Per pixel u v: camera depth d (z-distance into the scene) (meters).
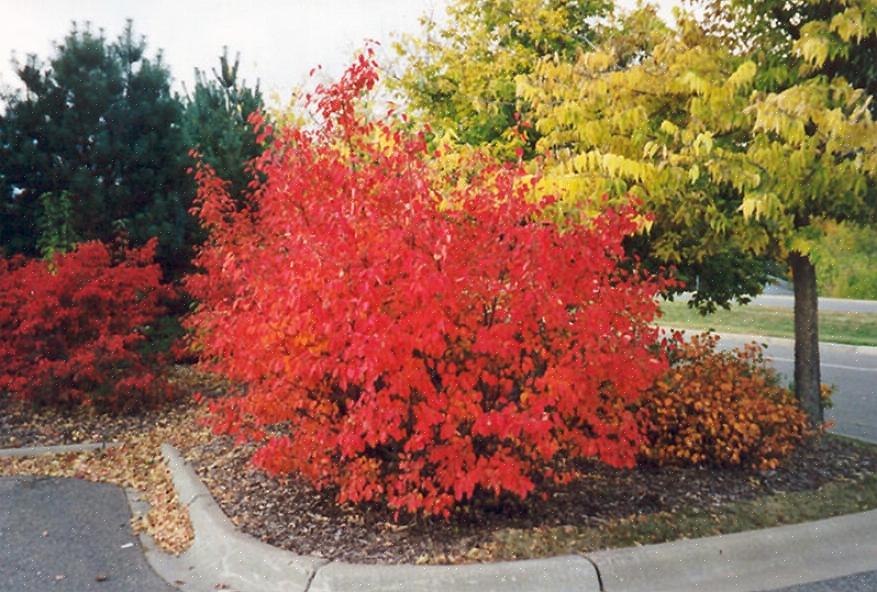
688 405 6.65
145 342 10.99
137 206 13.05
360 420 5.02
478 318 5.16
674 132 6.46
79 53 12.92
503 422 4.79
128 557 5.25
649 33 7.95
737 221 6.87
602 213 6.08
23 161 12.52
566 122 7.25
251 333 5.59
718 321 21.03
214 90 14.60
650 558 4.64
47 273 10.09
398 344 4.88
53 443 8.52
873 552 4.94
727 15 7.61
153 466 7.52
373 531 5.23
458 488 4.87
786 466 6.54
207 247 12.22
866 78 6.91
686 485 6.09
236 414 6.05
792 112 6.02
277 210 6.15
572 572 4.51
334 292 4.84
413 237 4.99
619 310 5.44
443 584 4.41
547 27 11.51
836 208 6.84
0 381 9.52
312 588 4.48
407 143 5.57
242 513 5.64
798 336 7.57
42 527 5.87
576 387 5.09
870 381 12.07
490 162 6.19
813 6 6.95
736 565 4.71
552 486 6.09
